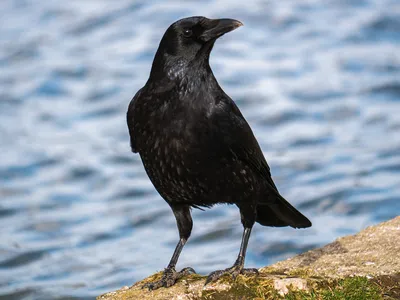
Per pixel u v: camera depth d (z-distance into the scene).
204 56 7.44
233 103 7.66
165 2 26.05
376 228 8.92
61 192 16.09
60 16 26.11
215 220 14.10
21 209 15.44
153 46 23.22
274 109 19.09
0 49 24.17
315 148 17.17
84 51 23.53
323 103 19.33
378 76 20.55
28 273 12.92
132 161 17.23
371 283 7.36
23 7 27.19
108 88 20.97
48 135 18.78
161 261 12.80
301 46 22.77
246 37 23.53
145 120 7.44
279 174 16.12
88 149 17.89
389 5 25.02
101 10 26.03
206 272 11.94
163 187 7.69
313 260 8.31
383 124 18.14
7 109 20.42
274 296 7.14
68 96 20.88
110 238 14.05
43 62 23.03
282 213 8.49
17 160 17.48
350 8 25.09
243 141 7.56
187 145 7.36
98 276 12.49
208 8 25.34
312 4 25.47
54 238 14.14
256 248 12.88
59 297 11.88
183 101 7.35
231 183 7.63
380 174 15.67
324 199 14.77
